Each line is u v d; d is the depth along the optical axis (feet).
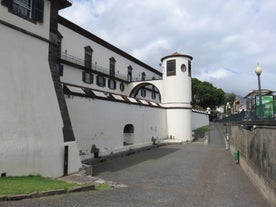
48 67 44.39
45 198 25.72
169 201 30.68
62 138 44.29
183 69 134.21
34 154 38.04
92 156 69.77
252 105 59.41
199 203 31.19
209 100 263.08
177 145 118.21
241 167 63.82
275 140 31.09
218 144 122.93
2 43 36.06
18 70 37.99
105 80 132.46
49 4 45.98
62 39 106.93
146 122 107.45
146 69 182.70
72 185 32.12
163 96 137.90
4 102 34.88
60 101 45.96
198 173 55.57
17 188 26.86
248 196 37.73
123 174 53.16
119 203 27.02
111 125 79.56
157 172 55.88
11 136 34.99
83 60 119.34
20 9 40.22
